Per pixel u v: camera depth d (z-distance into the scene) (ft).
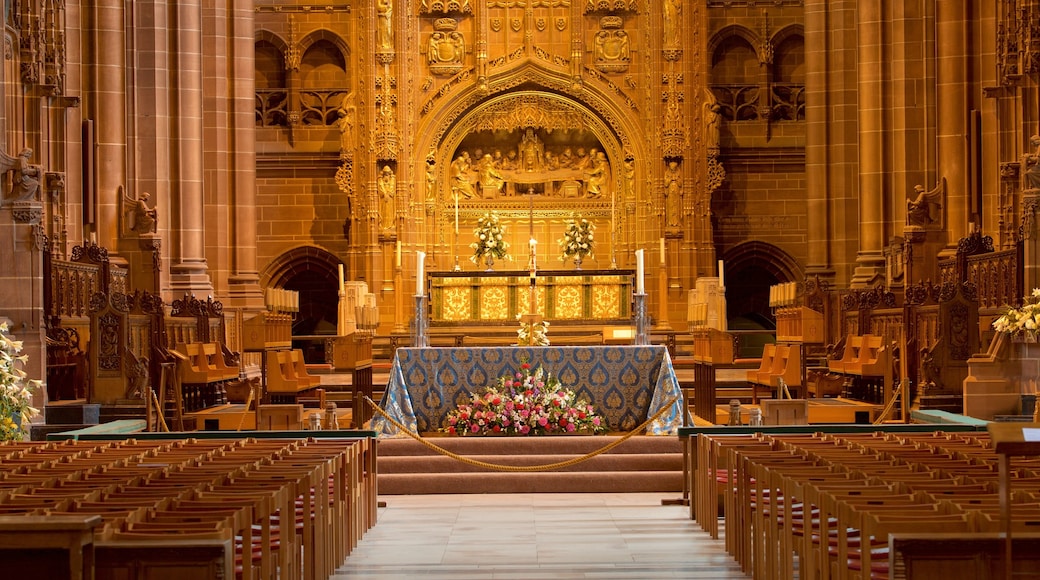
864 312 76.07
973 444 37.40
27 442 41.16
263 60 114.42
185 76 81.00
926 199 73.51
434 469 53.11
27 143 64.75
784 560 29.32
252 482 28.84
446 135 105.70
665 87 102.58
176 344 67.97
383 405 56.18
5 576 20.12
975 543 20.49
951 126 73.31
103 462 33.32
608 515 45.62
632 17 104.58
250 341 66.49
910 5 80.23
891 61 81.35
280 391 66.49
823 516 25.98
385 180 101.96
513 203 106.83
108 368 56.70
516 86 104.94
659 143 102.53
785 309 74.38
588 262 106.63
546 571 34.86
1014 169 62.34
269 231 112.37
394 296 101.30
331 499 38.47
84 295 64.90
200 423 62.23
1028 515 21.91
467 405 57.16
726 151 111.34
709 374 61.77
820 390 73.15
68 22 73.05
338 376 88.58
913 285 72.69
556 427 56.44
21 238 55.52
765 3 112.68
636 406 58.23
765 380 68.18
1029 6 60.90
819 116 94.32
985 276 62.39
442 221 106.11
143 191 78.54
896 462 31.76
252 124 93.76
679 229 102.01
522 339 65.46
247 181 93.09
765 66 112.16
